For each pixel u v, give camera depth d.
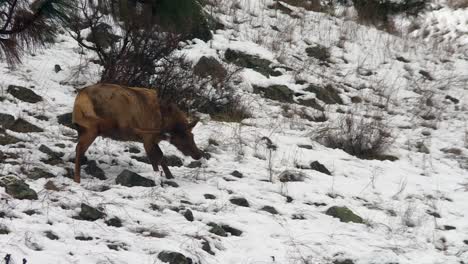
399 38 71.44
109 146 34.31
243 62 52.97
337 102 52.06
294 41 61.62
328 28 67.06
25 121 34.50
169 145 36.41
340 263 24.66
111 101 29.44
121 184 29.31
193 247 23.52
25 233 22.19
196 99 43.16
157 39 41.31
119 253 22.16
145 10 31.53
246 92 48.59
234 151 37.38
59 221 24.17
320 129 43.47
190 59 47.81
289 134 42.31
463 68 66.19
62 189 27.39
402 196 33.91
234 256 23.89
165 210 26.94
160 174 31.34
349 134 42.50
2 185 26.45
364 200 32.75
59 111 37.31
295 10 69.38
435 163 41.59
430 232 29.22
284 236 26.52
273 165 36.00
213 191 30.42
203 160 34.75
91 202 26.20
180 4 30.70
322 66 58.31
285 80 52.12
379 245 26.66
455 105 56.31
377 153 41.84
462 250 27.31
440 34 76.00
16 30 27.94
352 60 61.81
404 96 56.53
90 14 46.47
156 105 31.03
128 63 40.75
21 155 30.47
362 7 74.69
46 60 44.34
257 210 29.11
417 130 48.56
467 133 47.75
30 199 25.81
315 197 31.72
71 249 21.88
